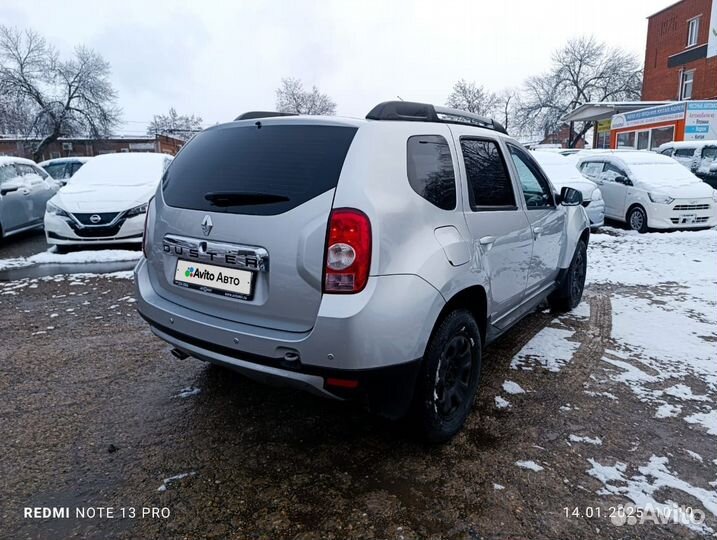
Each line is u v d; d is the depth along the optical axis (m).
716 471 2.65
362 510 2.33
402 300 2.34
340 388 2.31
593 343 4.40
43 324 4.85
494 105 57.25
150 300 2.94
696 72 29.17
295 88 63.66
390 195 2.41
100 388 3.52
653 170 11.28
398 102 2.82
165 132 70.44
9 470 2.60
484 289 3.01
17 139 46.56
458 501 2.39
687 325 4.87
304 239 2.30
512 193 3.58
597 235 10.09
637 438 2.94
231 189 2.59
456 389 2.90
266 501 2.38
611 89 47.94
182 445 2.84
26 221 9.80
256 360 2.43
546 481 2.54
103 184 8.43
